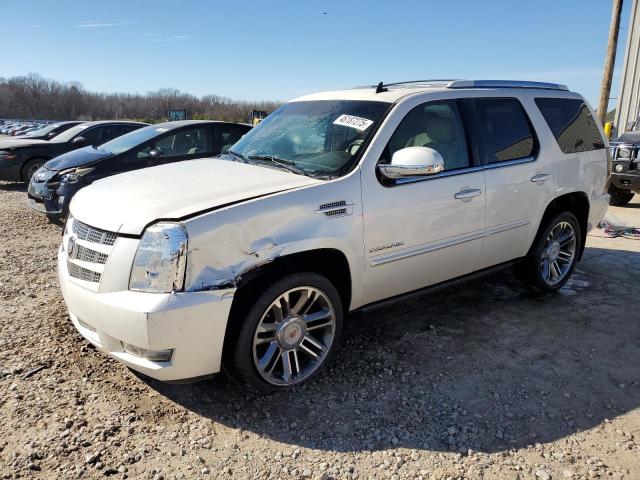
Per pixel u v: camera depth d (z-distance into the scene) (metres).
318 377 3.46
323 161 3.54
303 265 3.19
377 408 3.12
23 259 5.98
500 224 4.21
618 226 7.40
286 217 3.03
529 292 5.02
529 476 2.58
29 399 3.09
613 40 14.02
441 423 2.99
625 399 3.27
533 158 4.40
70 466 2.57
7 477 2.48
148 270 2.75
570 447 2.81
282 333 3.13
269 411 3.08
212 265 2.80
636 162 8.98
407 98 3.78
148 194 3.17
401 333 4.11
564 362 3.70
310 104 4.34
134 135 8.12
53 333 3.94
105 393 3.20
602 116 14.50
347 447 2.78
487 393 3.30
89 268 2.97
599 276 5.55
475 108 4.12
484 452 2.76
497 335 4.10
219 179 3.40
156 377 2.86
